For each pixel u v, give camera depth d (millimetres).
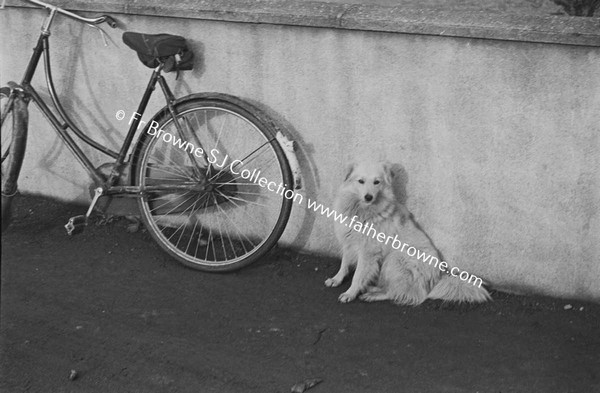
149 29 5152
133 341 4539
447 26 4672
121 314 4707
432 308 4801
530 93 4664
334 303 4832
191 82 5168
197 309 4758
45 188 5598
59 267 5016
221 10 4973
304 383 4312
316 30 4887
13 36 5402
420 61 4773
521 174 4758
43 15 5309
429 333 4629
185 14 5035
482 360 4465
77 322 4645
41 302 4758
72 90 5391
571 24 4543
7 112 5098
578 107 4621
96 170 5160
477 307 4809
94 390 4281
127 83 5285
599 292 4781
